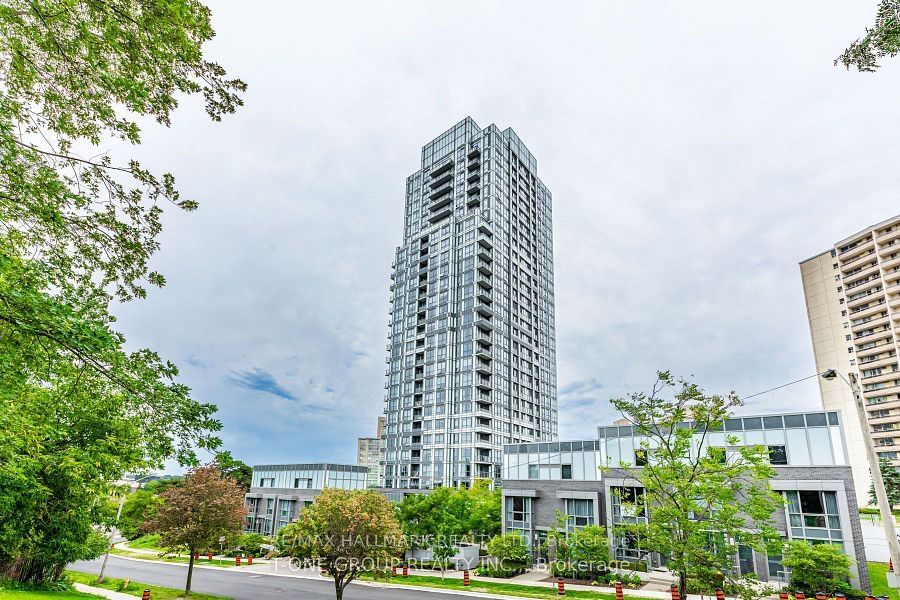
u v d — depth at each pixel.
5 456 10.03
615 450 40.03
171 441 8.71
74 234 8.22
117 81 7.20
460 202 107.00
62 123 7.87
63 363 9.32
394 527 24.58
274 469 78.56
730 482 19.45
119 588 30.89
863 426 14.67
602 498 39.47
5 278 7.02
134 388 8.37
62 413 15.84
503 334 97.31
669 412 20.62
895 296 86.25
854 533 29.53
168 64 7.59
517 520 43.28
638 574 34.53
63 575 27.27
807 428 32.81
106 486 20.67
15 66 7.23
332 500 24.59
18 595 17.61
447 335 92.31
